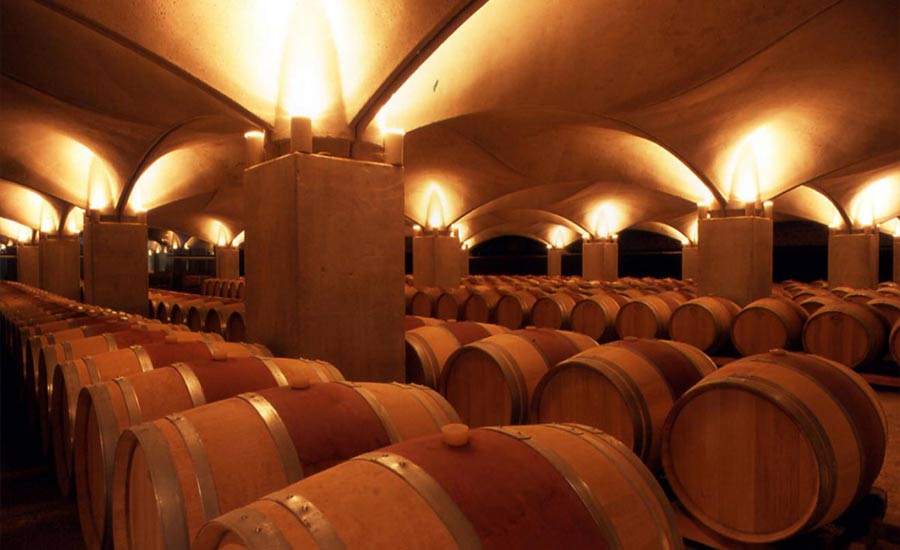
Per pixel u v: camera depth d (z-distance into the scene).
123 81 8.72
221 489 2.37
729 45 8.88
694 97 10.50
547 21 8.00
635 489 2.08
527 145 15.74
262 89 6.14
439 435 2.21
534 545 1.76
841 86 10.55
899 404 8.15
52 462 5.29
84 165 13.09
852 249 19.00
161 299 13.89
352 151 6.24
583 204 25.05
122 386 3.29
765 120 11.69
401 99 6.84
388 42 5.66
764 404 3.54
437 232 18.62
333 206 5.82
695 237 28.00
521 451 2.07
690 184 14.43
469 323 6.92
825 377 3.79
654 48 8.89
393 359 6.18
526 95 8.62
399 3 5.47
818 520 3.33
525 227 32.62
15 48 8.70
